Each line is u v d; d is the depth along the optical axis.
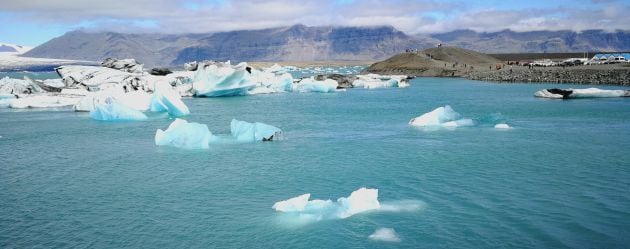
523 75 83.56
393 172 20.67
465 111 42.06
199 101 52.88
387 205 16.36
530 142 26.70
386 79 83.81
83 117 39.69
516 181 19.03
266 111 43.28
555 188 18.03
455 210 15.82
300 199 16.12
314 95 61.25
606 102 46.75
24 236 14.23
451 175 20.05
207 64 60.66
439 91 66.81
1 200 17.47
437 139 28.05
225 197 17.52
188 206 16.59
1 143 28.12
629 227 14.23
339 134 30.33
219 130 32.41
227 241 13.70
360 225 14.67
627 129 30.84
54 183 19.59
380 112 42.19
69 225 15.01
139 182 19.56
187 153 24.86
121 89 49.12
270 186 18.88
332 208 15.84
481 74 96.25
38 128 33.72
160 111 43.22
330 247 13.26
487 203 16.45
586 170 20.56
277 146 26.47
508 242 13.35
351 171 20.94
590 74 72.06
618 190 17.69
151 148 26.23
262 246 13.38
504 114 39.06
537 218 15.04
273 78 69.62
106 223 15.12
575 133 29.50
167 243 13.62
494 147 25.45
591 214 15.30
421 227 14.45
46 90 57.69
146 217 15.59
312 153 24.59
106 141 28.48
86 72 62.41
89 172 21.25
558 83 75.44
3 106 48.22
